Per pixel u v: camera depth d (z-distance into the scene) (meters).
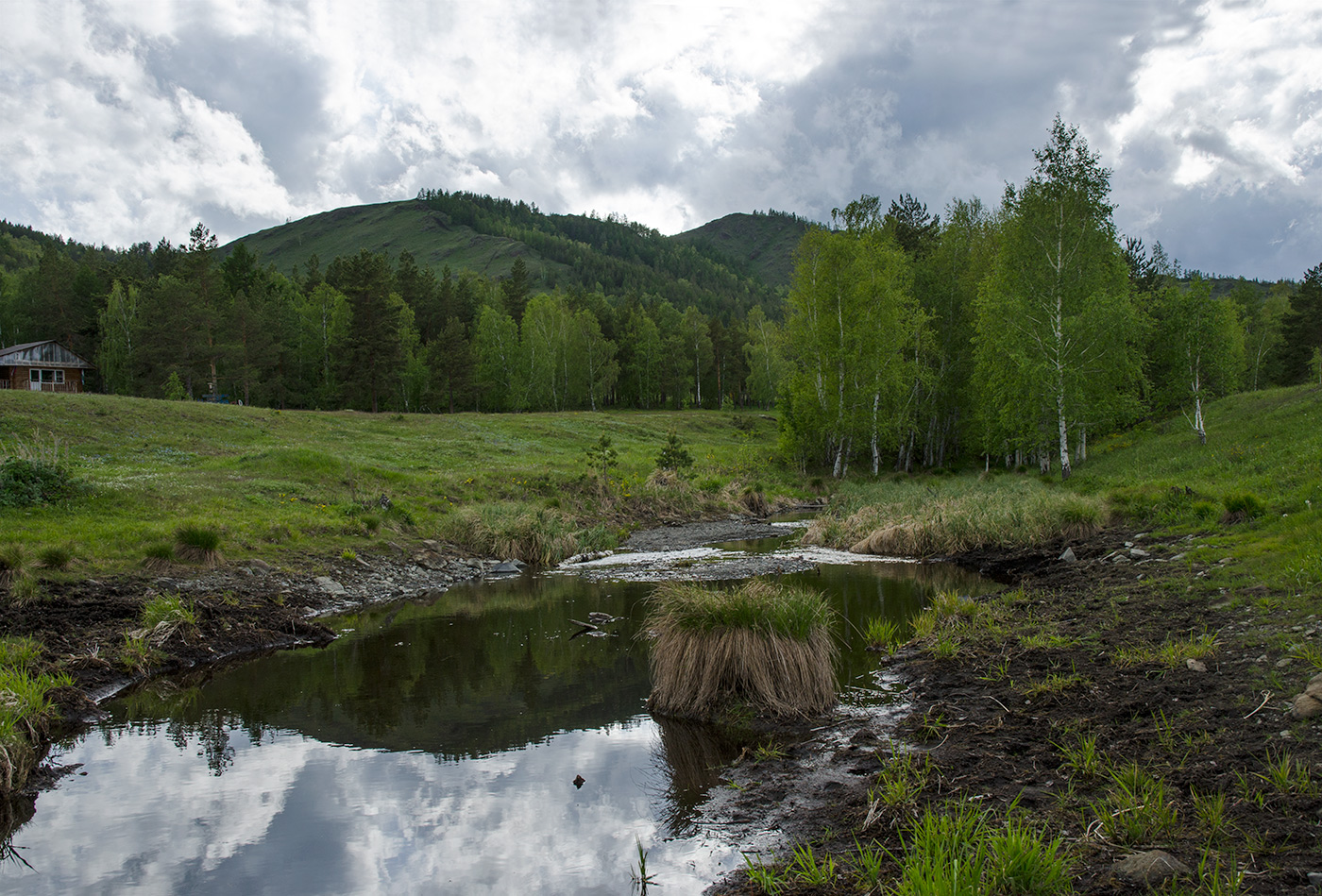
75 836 5.03
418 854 4.66
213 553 12.91
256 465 22.72
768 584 7.98
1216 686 5.88
